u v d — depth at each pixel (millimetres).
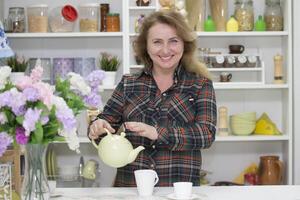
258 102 3621
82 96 1562
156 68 2125
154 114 2086
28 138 1428
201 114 2033
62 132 1468
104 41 3574
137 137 2043
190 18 3354
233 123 3432
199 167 2068
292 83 3359
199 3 3355
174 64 2074
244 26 3379
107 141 1738
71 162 3596
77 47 3580
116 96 2166
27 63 3318
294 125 3369
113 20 3355
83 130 3367
